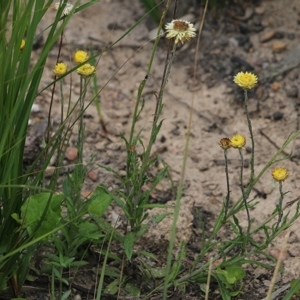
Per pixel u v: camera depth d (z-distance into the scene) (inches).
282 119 257.0
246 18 292.2
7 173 160.7
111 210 217.3
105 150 245.0
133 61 285.0
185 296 187.2
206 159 243.1
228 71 274.1
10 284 180.4
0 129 158.6
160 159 242.7
